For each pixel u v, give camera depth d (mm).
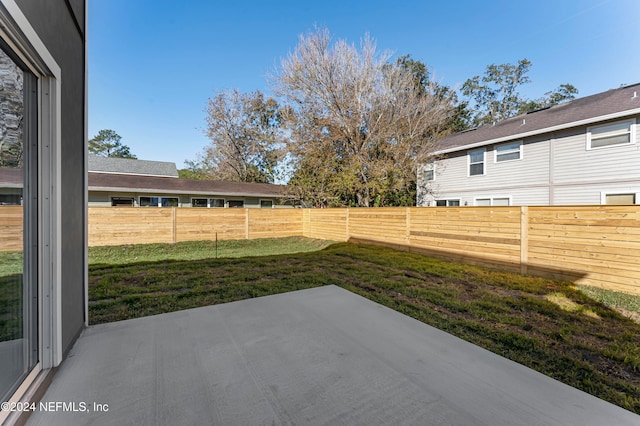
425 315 3250
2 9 1201
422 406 1604
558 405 1648
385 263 6312
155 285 4402
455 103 16578
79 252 2508
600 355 2414
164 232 9422
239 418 1474
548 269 5051
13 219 1545
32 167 1733
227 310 3150
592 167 8195
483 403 1643
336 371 1938
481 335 2744
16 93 1567
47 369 1812
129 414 1480
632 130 7527
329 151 12078
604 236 4406
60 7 2041
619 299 3881
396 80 12219
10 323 1499
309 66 12164
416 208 7520
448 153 11734
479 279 4973
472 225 6211
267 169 22062
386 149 11516
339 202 11789
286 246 9477
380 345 2346
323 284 4535
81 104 2648
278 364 2014
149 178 14430
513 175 9898
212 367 1958
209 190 14320
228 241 10305
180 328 2631
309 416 1504
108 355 2105
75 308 2365
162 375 1850
